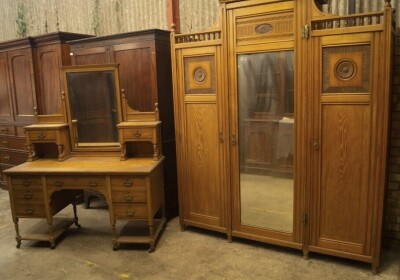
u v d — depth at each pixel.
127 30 4.29
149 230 2.85
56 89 3.85
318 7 2.40
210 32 2.70
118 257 2.71
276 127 2.58
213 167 2.86
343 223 2.41
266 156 2.64
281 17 2.40
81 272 2.52
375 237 2.32
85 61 3.53
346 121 2.30
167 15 3.83
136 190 2.72
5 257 2.77
